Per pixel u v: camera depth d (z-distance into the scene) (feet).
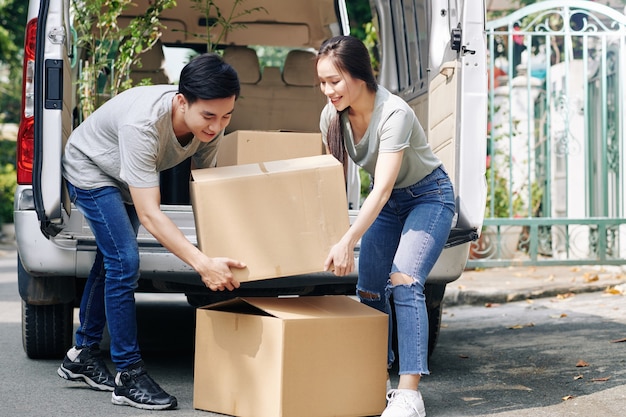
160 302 24.34
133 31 18.17
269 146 15.21
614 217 26.48
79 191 11.84
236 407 11.24
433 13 14.34
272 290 14.14
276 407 10.68
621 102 26.00
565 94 26.32
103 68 18.94
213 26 20.13
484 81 12.78
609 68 28.09
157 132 11.11
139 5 19.72
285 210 10.93
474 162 12.73
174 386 13.37
